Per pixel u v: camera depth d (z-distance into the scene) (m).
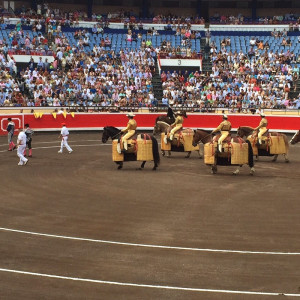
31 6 64.94
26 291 13.03
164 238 17.06
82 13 64.56
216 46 59.41
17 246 16.16
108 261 14.99
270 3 68.25
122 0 68.00
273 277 13.99
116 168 29.48
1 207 20.72
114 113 48.16
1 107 45.81
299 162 32.59
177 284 13.51
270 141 32.09
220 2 68.38
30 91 48.78
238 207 21.03
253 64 55.03
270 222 18.98
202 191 23.78
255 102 50.06
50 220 19.00
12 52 52.25
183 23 62.00
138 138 28.83
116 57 54.75
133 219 19.22
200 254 15.62
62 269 14.39
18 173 27.59
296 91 52.09
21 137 29.95
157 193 23.30
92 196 22.64
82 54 54.22
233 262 14.99
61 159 32.56
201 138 29.88
